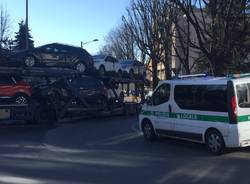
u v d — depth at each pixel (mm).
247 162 12531
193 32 28844
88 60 28062
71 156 13750
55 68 25750
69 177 10617
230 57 20922
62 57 26547
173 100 15516
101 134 19562
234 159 13000
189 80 14930
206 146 14984
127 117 29500
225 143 13523
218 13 18969
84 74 27719
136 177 10633
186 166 12000
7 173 11070
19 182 10062
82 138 18266
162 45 28359
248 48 24172
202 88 14367
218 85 13820
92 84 27766
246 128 13469
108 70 30625
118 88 31281
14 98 23484
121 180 10312
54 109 25078
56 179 10391
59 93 25797
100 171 11359
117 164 12352
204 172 11188
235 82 13484
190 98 14812
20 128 22469
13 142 17078
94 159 13188
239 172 11125
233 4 18969
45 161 12836
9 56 24281
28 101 24062
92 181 10203
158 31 27359
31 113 24016
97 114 28375
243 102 13508
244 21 19359
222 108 13609
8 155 13938
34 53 25062
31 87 24375
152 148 15328
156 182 10094
